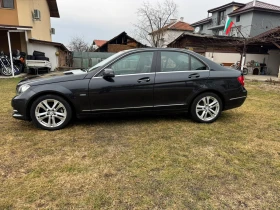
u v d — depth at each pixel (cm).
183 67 393
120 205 193
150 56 384
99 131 360
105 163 261
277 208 193
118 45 2978
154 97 380
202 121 407
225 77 401
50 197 201
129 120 418
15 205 191
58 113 361
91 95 358
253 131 372
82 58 2166
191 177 236
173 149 300
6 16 1348
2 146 301
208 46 1948
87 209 188
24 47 1414
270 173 246
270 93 768
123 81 365
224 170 250
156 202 197
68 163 260
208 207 193
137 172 244
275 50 1919
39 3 1652
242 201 201
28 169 246
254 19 2428
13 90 735
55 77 363
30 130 360
